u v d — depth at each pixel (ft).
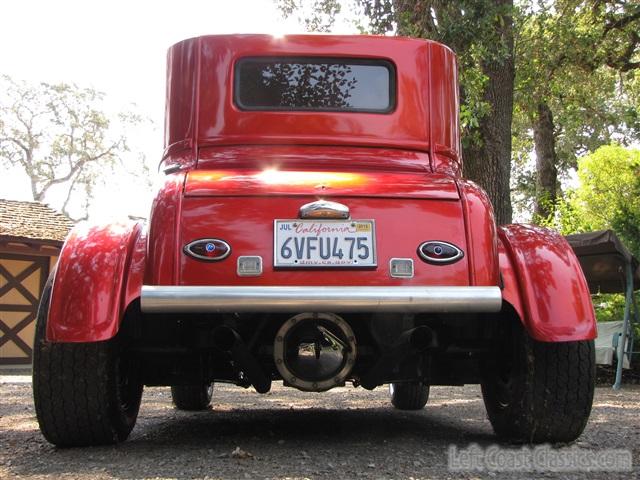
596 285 36.76
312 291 9.82
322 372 10.73
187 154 12.23
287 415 16.80
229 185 10.65
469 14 30.55
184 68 12.51
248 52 12.33
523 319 10.62
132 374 12.23
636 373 36.86
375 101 12.41
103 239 10.84
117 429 11.50
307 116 12.13
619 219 42.09
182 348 11.51
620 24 59.00
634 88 74.43
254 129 12.09
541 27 42.75
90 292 10.22
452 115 12.85
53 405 10.70
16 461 10.27
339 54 12.41
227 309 9.82
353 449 11.23
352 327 11.35
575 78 62.44
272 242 10.32
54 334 10.02
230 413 17.39
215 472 9.38
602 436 13.00
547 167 70.69
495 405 12.47
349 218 10.48
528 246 11.27
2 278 51.13
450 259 10.53
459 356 12.57
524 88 44.27
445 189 10.97
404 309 9.96
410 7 32.50
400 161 12.26
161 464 9.92
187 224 10.39
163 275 10.25
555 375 10.99
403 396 17.93
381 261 10.39
